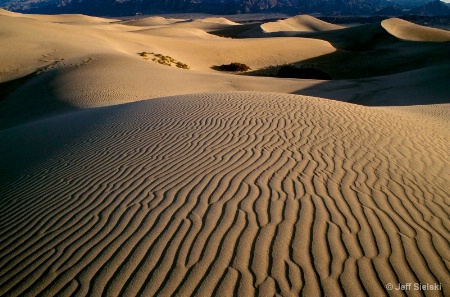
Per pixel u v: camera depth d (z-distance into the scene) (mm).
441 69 25609
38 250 4336
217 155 6633
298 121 8359
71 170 6691
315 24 101562
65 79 20453
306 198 5004
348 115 9031
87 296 3516
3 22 36812
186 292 3453
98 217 4875
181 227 4453
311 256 3844
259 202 4918
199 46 42562
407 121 9602
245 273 3646
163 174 6000
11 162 8328
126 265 3871
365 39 58188
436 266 3697
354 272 3609
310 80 27203
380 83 24766
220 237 4211
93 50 30031
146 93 17766
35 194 5941
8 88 22688
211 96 11328
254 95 11352
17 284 3801
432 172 6152
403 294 3342
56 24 42219
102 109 11852
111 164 6680
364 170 5973
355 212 4672
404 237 4172
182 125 8484
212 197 5113
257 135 7543
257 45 45312
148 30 61000
